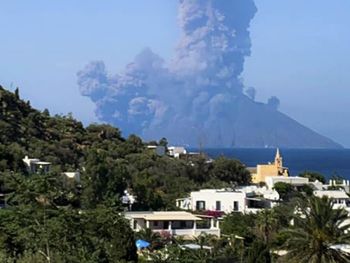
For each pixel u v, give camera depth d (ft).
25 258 174.29
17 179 209.87
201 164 570.05
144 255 261.03
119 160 519.19
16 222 191.72
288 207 343.26
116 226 221.05
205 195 412.98
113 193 355.97
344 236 246.27
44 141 521.65
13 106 546.26
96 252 195.72
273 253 271.90
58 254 183.62
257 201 414.82
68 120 604.90
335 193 452.35
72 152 527.40
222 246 298.15
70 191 333.62
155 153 592.19
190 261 257.14
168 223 331.98
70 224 194.59
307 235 246.27
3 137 466.70
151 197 403.13
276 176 559.38
